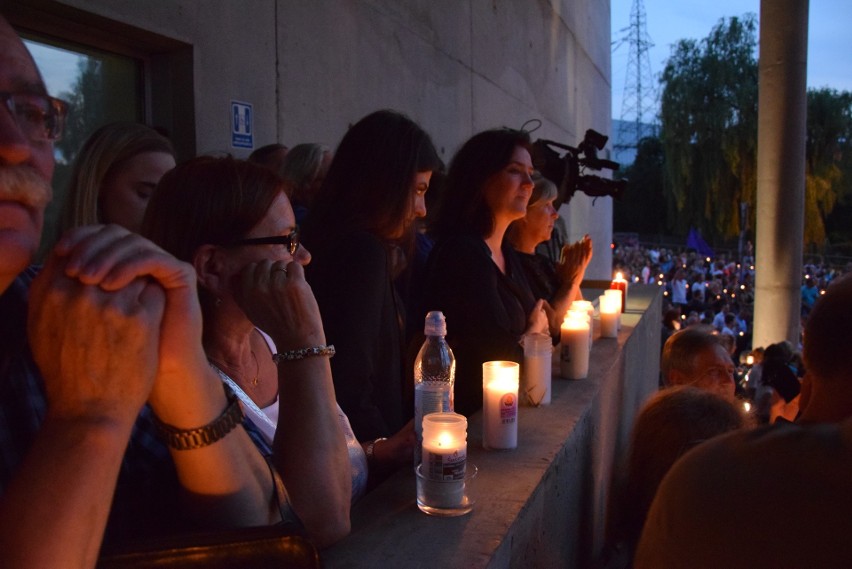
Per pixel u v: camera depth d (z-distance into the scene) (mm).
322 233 1912
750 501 895
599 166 5090
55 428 667
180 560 751
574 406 2150
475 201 2586
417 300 2469
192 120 3672
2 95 602
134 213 2045
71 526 642
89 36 3250
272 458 1121
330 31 5113
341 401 1683
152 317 693
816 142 29969
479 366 2324
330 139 5160
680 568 950
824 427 910
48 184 621
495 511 1330
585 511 2273
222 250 1205
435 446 1312
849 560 828
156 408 865
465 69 8234
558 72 13219
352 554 1146
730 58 29422
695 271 25828
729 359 3305
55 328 664
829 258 32812
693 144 30062
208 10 3748
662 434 2180
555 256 4809
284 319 1138
